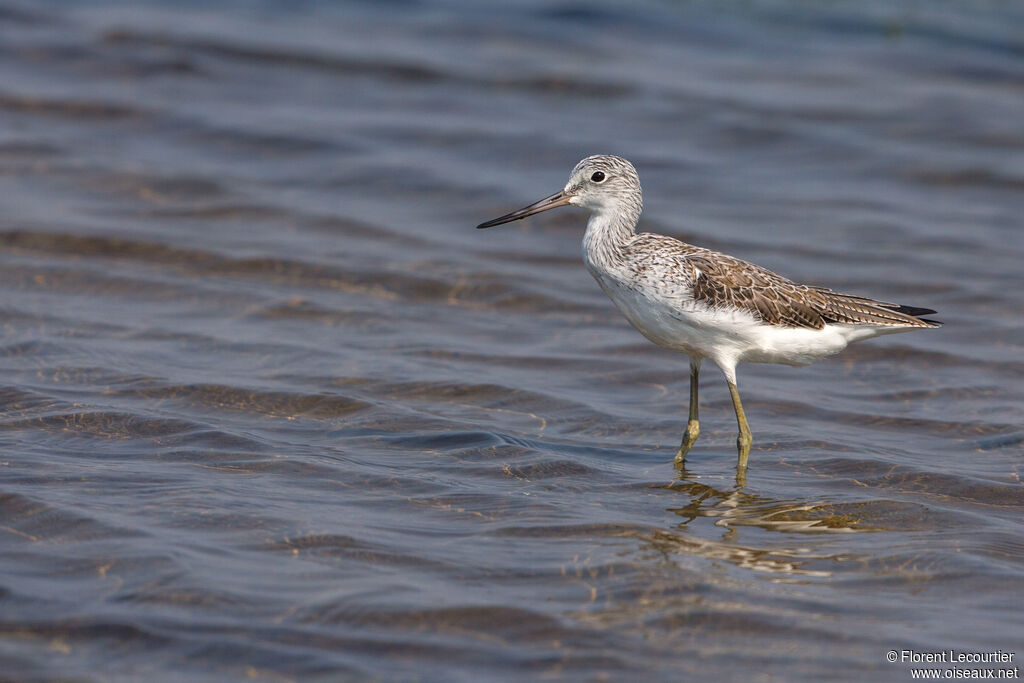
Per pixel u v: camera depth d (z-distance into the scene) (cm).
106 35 2816
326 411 1349
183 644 839
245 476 1148
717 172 2323
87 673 801
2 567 933
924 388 1501
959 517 1120
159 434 1241
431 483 1159
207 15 3066
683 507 1134
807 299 1246
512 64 2828
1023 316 1734
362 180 2223
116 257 1827
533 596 930
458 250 1953
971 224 2111
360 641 855
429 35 3020
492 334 1647
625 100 2650
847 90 2730
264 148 2338
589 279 1883
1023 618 924
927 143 2459
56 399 1308
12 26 2828
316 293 1752
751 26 3167
